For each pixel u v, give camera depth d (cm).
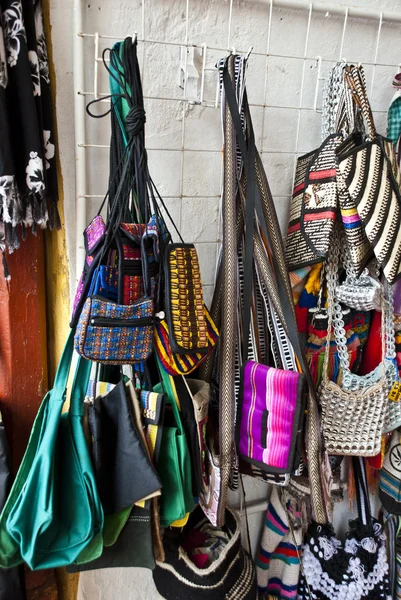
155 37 81
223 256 81
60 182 81
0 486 78
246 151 79
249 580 91
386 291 91
